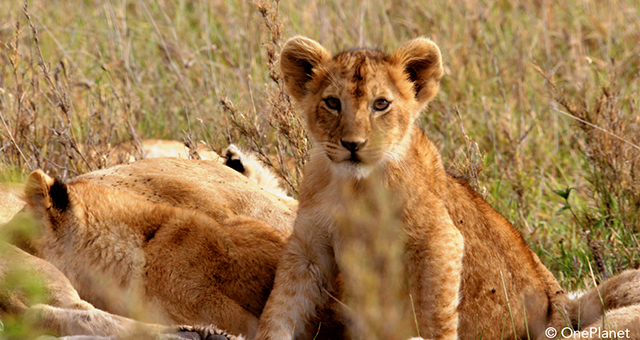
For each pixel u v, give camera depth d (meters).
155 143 14.22
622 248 10.77
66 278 7.80
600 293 8.77
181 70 16.89
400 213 8.05
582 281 10.41
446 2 19.14
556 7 19.27
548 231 11.98
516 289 8.89
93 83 14.70
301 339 8.22
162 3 19.61
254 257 8.57
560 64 16.45
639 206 11.34
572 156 14.16
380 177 8.07
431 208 8.10
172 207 8.54
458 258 8.04
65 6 20.23
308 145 11.09
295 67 8.88
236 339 7.44
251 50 16.47
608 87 13.07
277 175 12.30
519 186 12.67
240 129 11.73
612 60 15.05
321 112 8.25
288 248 8.26
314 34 17.38
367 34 17.80
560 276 10.64
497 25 17.92
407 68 8.83
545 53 17.58
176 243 8.18
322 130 8.22
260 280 8.53
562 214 12.34
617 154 11.93
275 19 11.18
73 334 7.37
